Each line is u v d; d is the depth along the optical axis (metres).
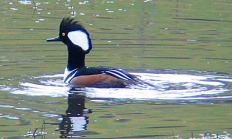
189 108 14.63
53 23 25.69
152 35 23.95
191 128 13.14
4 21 25.97
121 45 22.25
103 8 29.31
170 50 21.62
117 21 26.45
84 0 31.28
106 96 15.82
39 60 19.89
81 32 18.19
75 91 16.36
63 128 13.08
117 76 17.22
